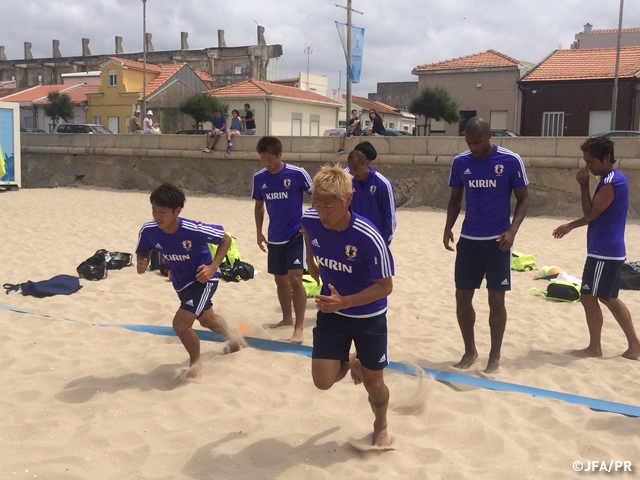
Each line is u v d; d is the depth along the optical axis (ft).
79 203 60.03
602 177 18.35
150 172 73.97
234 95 134.10
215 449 12.40
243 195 69.46
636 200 52.34
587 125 118.01
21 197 64.54
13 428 13.10
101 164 76.69
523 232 45.73
